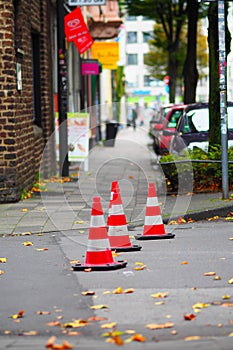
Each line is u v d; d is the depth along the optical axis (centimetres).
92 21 4362
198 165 1850
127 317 862
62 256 1227
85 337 793
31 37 2289
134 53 10044
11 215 1630
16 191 1814
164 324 826
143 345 750
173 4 4206
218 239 1342
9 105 1809
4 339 794
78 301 940
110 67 4738
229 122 2270
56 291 992
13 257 1223
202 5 3484
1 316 885
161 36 5228
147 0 4066
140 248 1253
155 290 982
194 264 1131
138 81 10000
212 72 1966
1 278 1075
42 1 2405
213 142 1969
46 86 2430
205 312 874
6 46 1802
